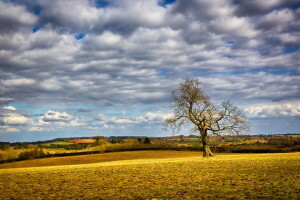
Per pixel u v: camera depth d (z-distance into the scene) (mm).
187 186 17312
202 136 50031
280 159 35531
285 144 82500
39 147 90500
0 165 65625
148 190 16500
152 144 97625
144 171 27688
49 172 30828
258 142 89688
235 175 21500
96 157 74750
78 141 118625
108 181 21250
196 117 49562
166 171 26797
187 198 13719
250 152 73875
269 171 22844
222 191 15117
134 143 100375
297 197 12750
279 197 12938
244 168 26125
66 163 63156
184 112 50344
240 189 15414
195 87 50031
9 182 22578
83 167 37469
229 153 72938
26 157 79188
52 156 82250
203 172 24469
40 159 75062
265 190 14734
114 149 93938
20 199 15141
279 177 19141
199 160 41812
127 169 30656
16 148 83312
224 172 23750
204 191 15367
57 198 15125
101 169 32062
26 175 28141
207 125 48906
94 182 20984
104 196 15180
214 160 39969
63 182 21594
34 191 17688
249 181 18094
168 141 97875
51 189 18328
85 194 16031
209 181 19016
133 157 71688
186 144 90125
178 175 23172
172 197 14109
